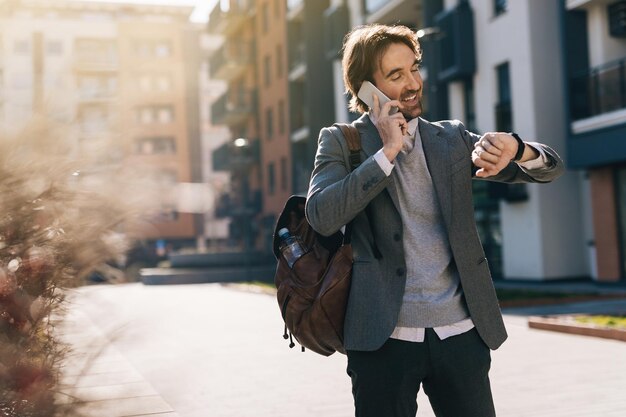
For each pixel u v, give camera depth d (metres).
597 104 18.02
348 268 2.20
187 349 8.58
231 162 42.53
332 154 2.25
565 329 9.55
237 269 32.03
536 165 2.23
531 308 13.20
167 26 52.28
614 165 18.02
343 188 2.08
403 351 2.13
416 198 2.22
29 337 2.11
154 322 2.12
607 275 18.27
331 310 2.18
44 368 1.99
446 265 2.20
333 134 2.29
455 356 2.15
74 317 2.15
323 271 2.26
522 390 5.87
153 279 29.89
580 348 8.15
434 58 23.20
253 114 42.47
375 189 2.07
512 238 20.62
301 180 35.31
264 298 17.94
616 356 7.52
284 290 2.26
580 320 9.80
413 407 2.19
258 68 42.31
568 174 19.73
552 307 13.19
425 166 2.23
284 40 37.25
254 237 42.88
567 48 18.61
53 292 2.18
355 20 28.70
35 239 2.16
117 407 1.95
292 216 2.45
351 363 2.20
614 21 17.98
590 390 5.81
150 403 1.98
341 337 2.22
